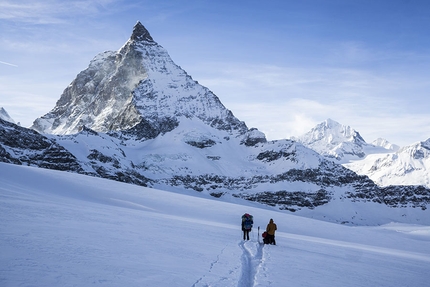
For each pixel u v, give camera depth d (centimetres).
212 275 1614
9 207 2988
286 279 1762
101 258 1619
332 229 9706
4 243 1619
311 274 2006
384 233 10238
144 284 1302
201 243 2747
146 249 2048
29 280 1161
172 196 10331
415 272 2878
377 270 2633
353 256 3591
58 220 2667
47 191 7756
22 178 8625
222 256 2230
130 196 9394
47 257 1484
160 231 3164
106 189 9556
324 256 3088
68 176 10019
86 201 7138
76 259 1525
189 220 6294
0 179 7075
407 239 9844
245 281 1633
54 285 1151
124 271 1451
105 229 2614
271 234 3553
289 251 3112
